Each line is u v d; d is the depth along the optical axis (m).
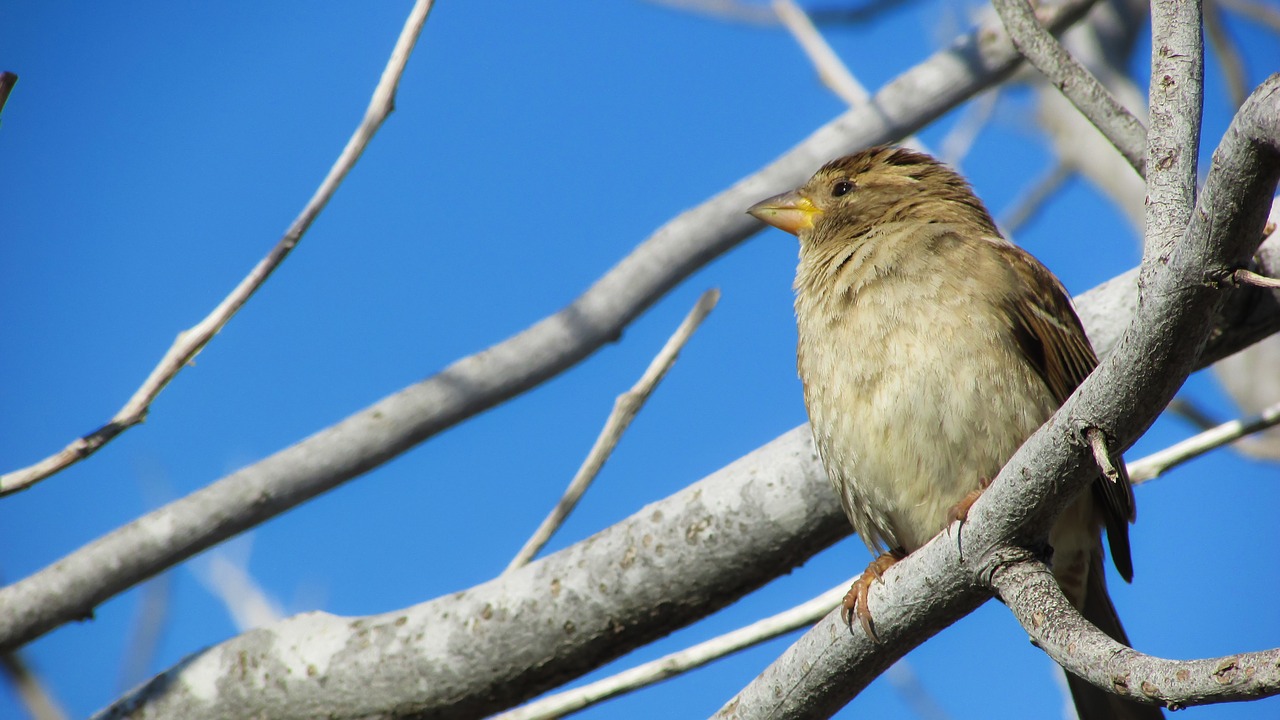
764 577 8.31
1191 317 5.37
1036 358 8.68
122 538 8.61
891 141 10.11
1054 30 9.55
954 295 8.59
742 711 7.25
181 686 8.66
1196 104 5.94
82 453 7.12
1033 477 6.12
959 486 8.40
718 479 8.35
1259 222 5.11
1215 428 8.20
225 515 8.56
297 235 7.49
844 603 6.95
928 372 8.42
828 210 9.90
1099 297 9.02
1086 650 5.44
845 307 8.85
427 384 8.75
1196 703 4.79
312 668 8.48
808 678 7.03
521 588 8.32
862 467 8.48
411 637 8.41
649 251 9.29
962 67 10.00
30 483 7.09
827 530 8.35
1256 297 8.27
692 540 8.16
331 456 8.63
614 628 8.21
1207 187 5.12
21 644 8.67
